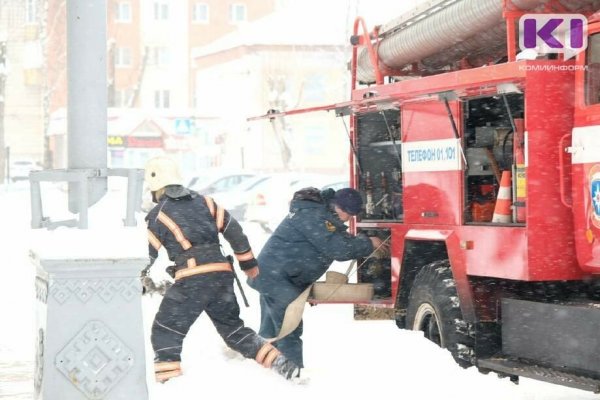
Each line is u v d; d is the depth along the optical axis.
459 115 8.84
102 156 6.55
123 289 5.89
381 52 11.38
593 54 7.61
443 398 7.36
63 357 5.79
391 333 9.34
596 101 7.56
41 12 64.25
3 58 63.44
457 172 8.88
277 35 67.12
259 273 8.70
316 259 8.73
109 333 5.86
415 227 9.52
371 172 10.95
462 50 10.19
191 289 8.07
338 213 9.02
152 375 8.21
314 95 67.19
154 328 8.08
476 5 9.15
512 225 8.07
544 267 7.80
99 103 6.55
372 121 10.95
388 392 7.51
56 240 5.80
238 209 30.61
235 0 84.12
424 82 9.13
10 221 30.48
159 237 8.18
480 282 8.55
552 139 7.84
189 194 8.25
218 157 70.31
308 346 9.34
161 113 69.06
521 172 8.02
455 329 8.48
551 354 7.55
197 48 78.62
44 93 63.31
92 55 6.53
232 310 8.23
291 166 62.78
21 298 13.31
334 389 7.60
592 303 7.66
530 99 7.82
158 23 82.88
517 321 7.93
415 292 9.17
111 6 77.25
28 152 88.19
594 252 7.57
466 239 8.66
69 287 5.82
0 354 9.29
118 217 6.12
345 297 10.33
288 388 7.64
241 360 8.55
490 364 7.92
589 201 7.57
